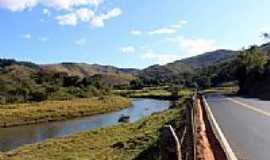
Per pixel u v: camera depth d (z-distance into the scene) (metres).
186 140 10.52
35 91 85.81
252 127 20.66
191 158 8.92
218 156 13.29
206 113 26.84
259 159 12.57
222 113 29.39
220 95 68.25
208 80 141.62
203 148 14.29
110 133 32.28
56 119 61.34
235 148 14.50
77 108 69.44
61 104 73.00
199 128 18.67
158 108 74.44
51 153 25.28
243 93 78.31
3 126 54.47
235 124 22.08
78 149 25.86
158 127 29.22
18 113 59.81
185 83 161.12
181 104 46.53
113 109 75.88
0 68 123.38
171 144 6.73
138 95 119.62
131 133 30.86
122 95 121.44
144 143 23.36
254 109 32.97
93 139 29.67
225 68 148.75
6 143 37.19
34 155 25.11
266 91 69.00
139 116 58.25
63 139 31.14
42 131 46.72
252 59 82.81
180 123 20.94
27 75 108.62
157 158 15.86
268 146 14.87
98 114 68.19
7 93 81.50
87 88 108.81
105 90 120.62
